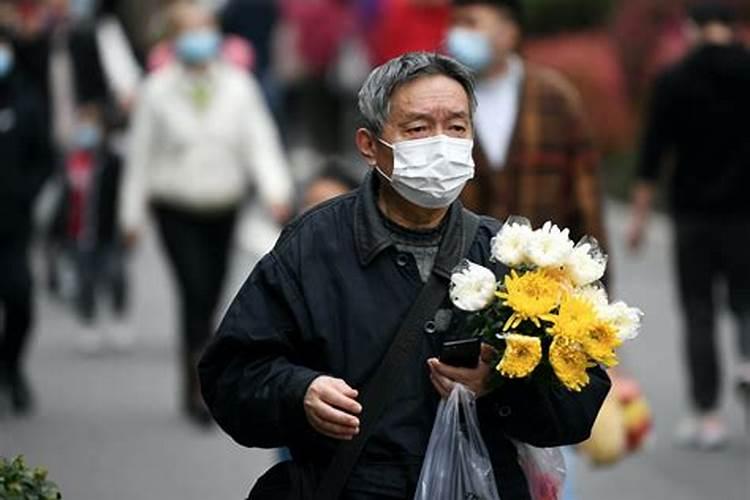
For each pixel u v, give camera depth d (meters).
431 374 8.71
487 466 8.73
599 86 28.27
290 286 8.84
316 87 40.88
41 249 30.31
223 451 18.58
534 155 13.69
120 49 25.84
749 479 17.66
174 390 21.58
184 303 20.11
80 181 24.11
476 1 13.72
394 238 8.90
